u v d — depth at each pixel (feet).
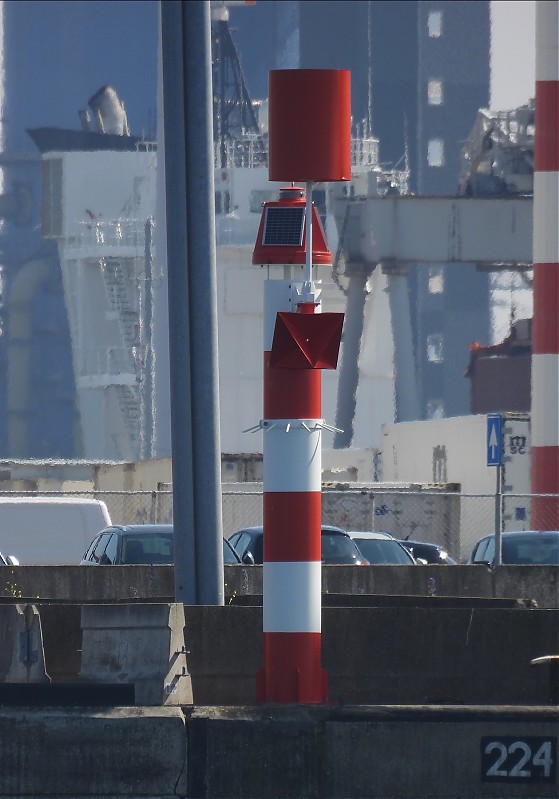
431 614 168.35
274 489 147.64
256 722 135.23
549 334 569.64
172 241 199.52
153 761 134.51
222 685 169.68
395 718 135.64
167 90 198.80
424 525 520.42
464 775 135.33
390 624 168.14
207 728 135.03
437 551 403.13
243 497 509.35
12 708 135.54
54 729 134.72
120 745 134.62
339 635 167.63
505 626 168.14
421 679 167.53
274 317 150.20
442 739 135.64
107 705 146.72
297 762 135.03
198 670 169.48
